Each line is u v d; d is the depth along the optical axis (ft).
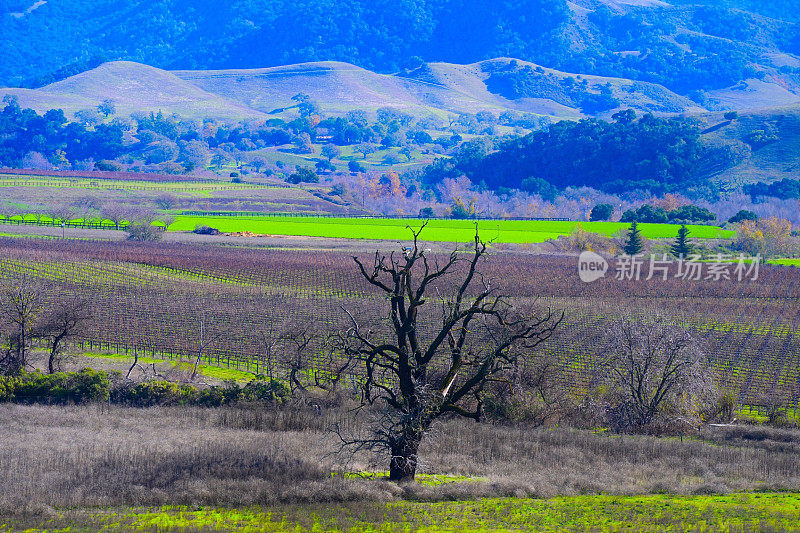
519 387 264.93
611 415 265.95
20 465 174.70
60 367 315.78
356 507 149.89
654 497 164.76
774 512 145.07
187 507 151.23
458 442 217.97
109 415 241.76
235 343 377.09
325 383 288.51
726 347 390.83
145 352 363.56
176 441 203.51
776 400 307.99
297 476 172.24
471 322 276.00
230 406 263.29
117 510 148.77
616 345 274.57
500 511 148.56
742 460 209.56
